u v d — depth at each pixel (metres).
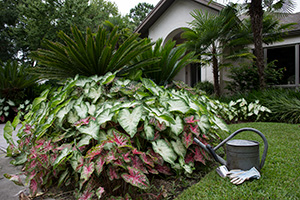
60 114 1.75
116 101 1.88
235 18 6.25
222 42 6.79
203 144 1.75
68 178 1.65
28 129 2.01
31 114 2.32
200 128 1.83
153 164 1.49
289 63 7.74
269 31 6.60
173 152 1.60
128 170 1.33
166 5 8.96
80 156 1.45
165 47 4.54
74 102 1.83
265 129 3.36
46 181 1.54
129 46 3.30
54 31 13.30
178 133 1.68
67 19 13.34
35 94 6.15
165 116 1.50
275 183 1.48
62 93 1.85
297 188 1.40
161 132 1.80
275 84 7.58
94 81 2.07
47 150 1.55
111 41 3.31
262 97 5.01
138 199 1.38
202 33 6.18
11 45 18.84
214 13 7.78
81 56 3.21
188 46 6.60
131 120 1.48
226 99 5.79
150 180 1.70
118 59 3.33
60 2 14.01
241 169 1.57
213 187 1.49
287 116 4.43
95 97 1.97
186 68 10.51
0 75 5.54
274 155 2.07
